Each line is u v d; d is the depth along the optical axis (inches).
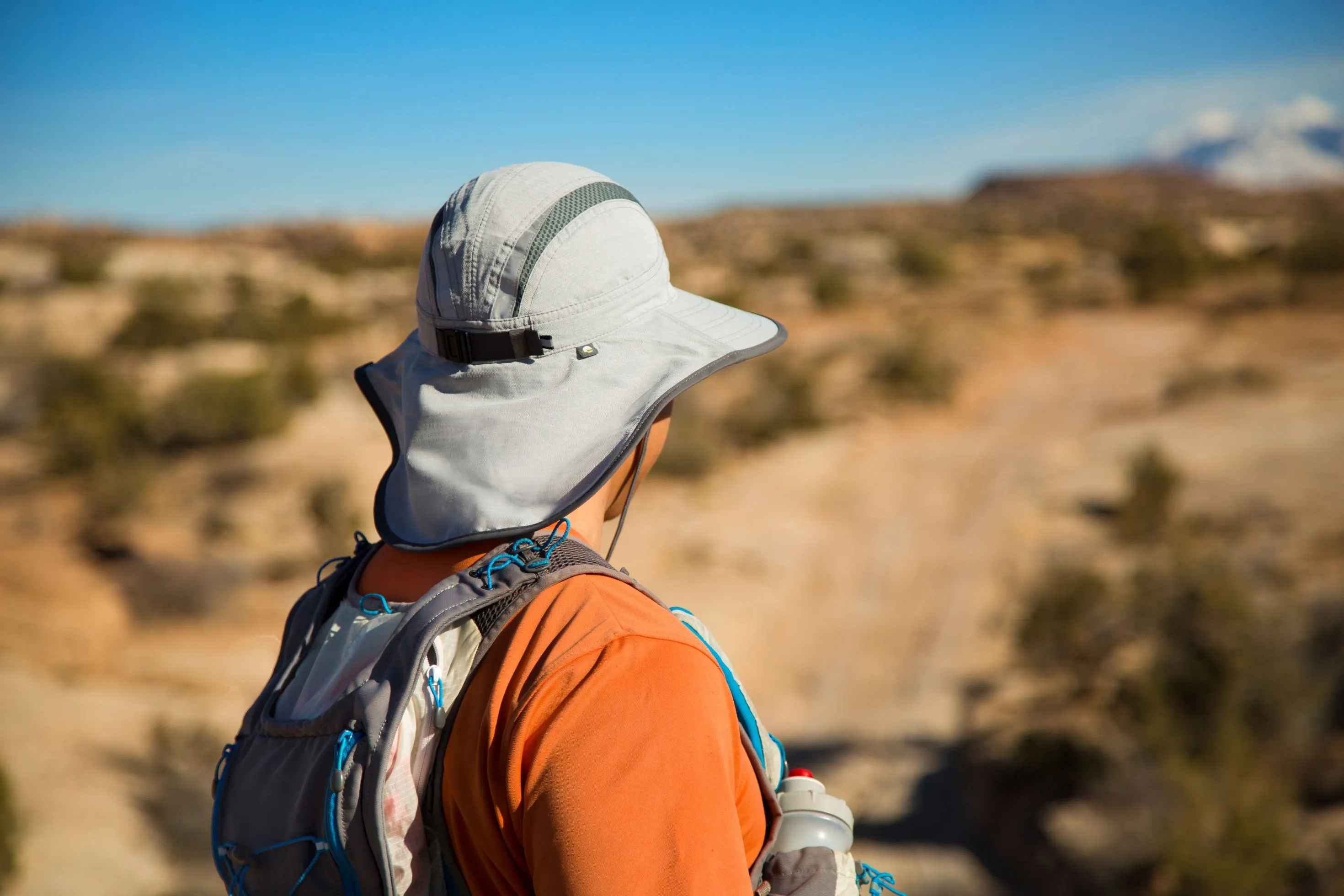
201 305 1353.3
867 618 466.3
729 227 3887.8
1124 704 327.9
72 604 469.4
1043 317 1218.0
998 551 520.1
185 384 805.2
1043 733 322.0
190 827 277.9
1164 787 272.2
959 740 358.3
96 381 861.8
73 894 240.7
